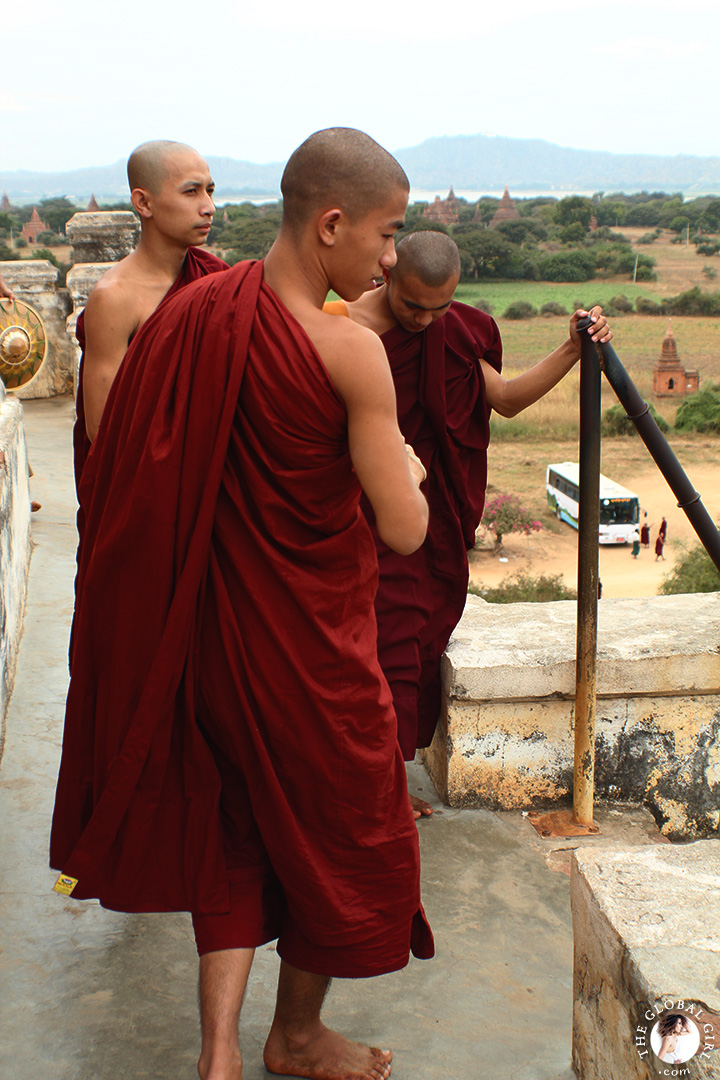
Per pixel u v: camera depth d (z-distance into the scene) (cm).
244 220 8469
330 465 162
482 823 311
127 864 173
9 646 364
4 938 238
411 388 283
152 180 260
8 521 388
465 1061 205
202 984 171
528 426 4500
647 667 311
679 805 330
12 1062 200
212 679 167
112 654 169
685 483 289
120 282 262
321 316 160
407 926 180
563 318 8394
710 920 169
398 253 265
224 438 157
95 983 224
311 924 173
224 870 175
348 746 168
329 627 167
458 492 292
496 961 243
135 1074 197
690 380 5409
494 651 313
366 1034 213
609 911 173
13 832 280
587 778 308
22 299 904
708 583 2428
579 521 291
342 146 158
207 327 157
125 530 162
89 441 265
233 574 164
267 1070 199
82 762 180
